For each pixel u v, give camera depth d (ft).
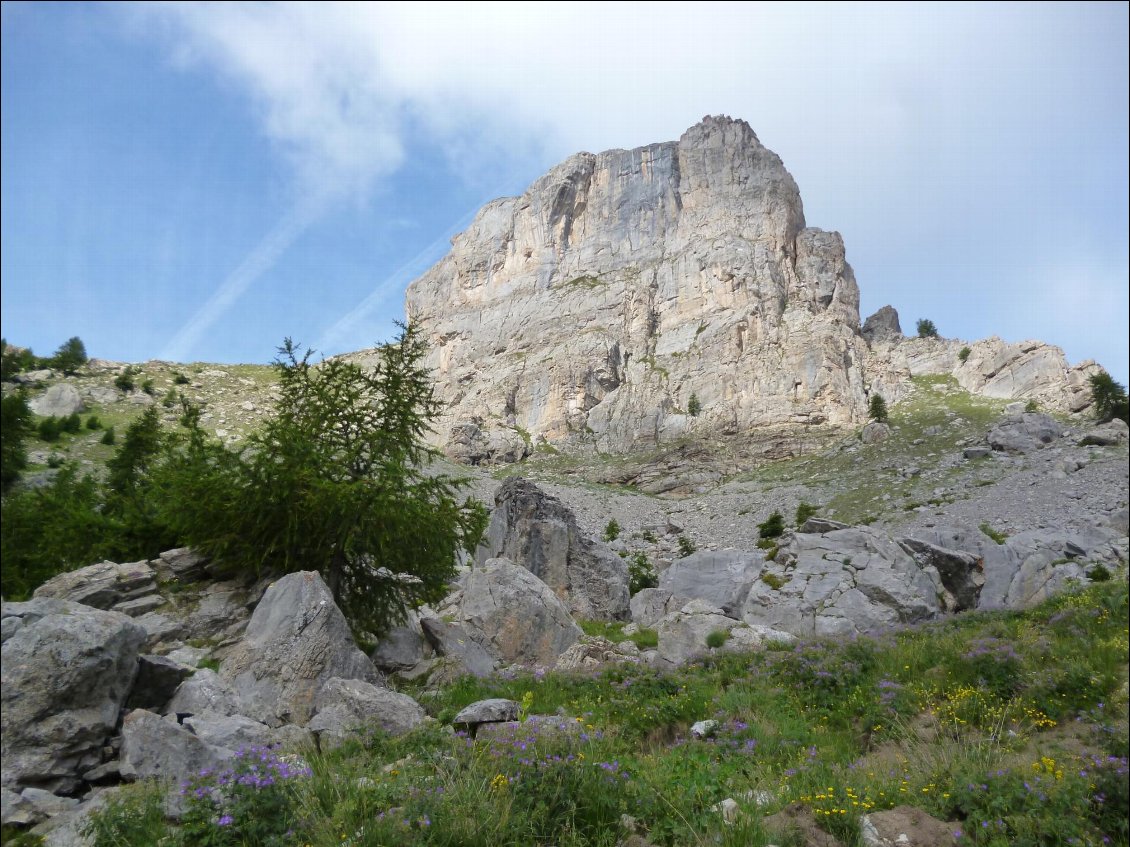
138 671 36.94
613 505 300.61
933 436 324.39
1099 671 41.16
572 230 593.83
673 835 23.76
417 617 66.80
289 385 65.57
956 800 25.71
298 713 41.16
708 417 402.72
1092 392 333.21
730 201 539.70
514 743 28.78
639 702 43.65
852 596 86.69
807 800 26.20
